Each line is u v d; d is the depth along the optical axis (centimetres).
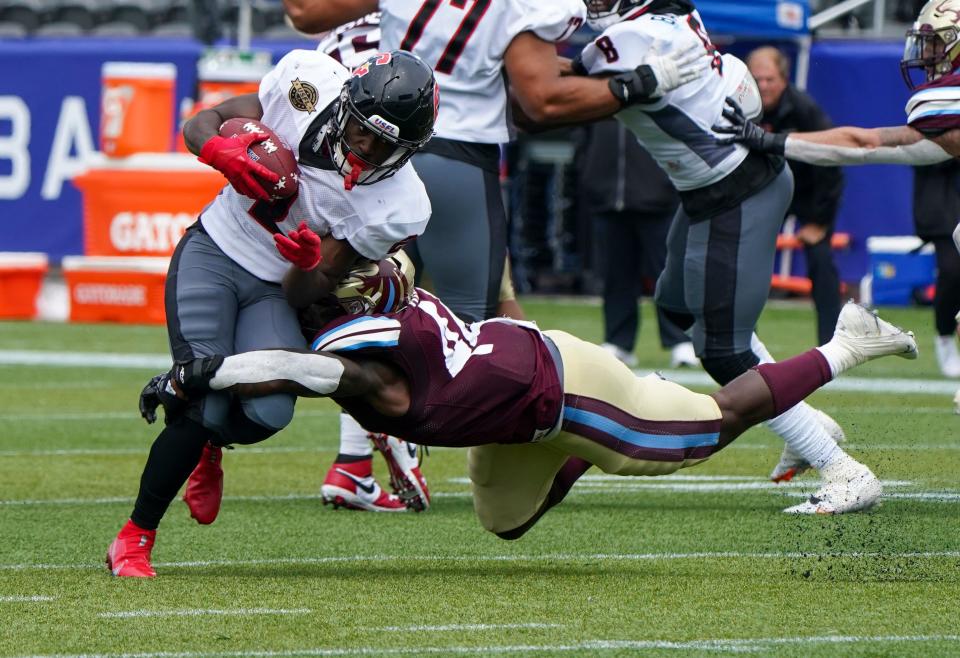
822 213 2894
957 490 1920
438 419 1323
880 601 1288
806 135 1745
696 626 1195
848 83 4672
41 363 3466
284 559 1512
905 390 2973
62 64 4850
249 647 1125
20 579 1380
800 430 1777
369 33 1881
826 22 4769
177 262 1374
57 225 4866
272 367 1285
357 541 1619
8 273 4541
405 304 1333
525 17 1686
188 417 1334
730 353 1822
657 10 1772
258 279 1364
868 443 2297
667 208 3306
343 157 1280
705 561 1488
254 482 2061
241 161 1276
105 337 4019
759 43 4616
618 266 3384
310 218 1313
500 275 1736
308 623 1202
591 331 4100
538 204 5450
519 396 1325
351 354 1306
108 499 1889
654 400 1388
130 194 4328
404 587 1351
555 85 1692
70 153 4859
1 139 4894
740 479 2081
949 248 3075
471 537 1645
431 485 2059
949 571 1419
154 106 4300
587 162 3375
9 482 2022
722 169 1766
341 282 1338
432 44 1694
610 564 1477
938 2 1577
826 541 1570
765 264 1800
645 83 1694
